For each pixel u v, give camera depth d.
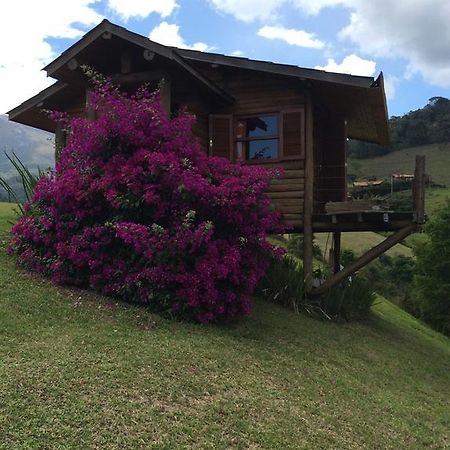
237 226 8.72
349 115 14.45
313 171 12.77
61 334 6.52
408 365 9.66
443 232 25.80
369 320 13.49
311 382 6.75
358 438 5.45
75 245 8.54
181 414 4.93
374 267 30.09
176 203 8.30
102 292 8.45
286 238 24.53
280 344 8.16
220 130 12.51
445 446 5.93
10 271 8.80
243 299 8.55
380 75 11.20
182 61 10.48
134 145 8.88
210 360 6.42
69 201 8.90
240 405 5.39
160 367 5.86
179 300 8.02
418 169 11.07
